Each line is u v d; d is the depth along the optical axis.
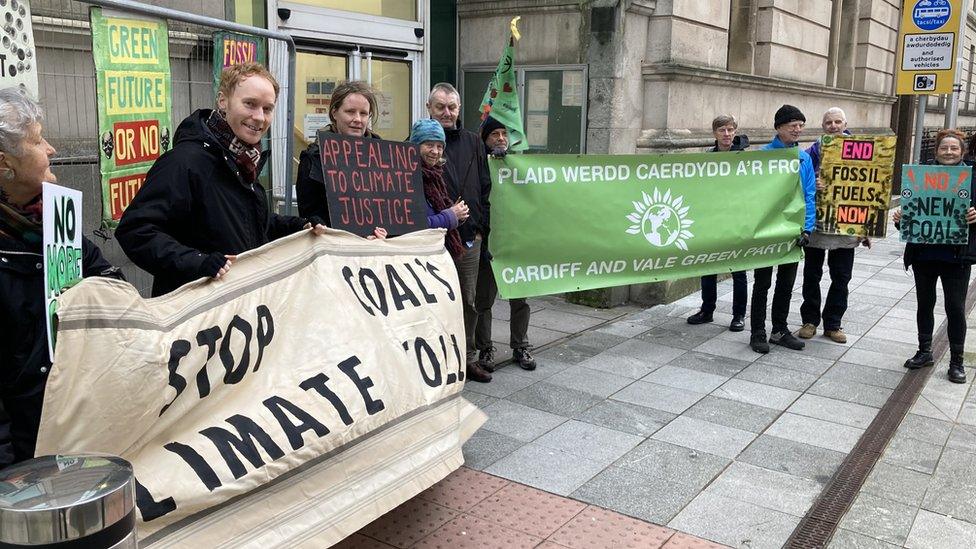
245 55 4.48
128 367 2.27
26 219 2.16
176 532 2.39
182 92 4.79
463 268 5.27
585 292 7.92
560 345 6.52
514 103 5.97
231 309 2.75
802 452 4.49
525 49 8.08
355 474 2.99
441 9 8.29
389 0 7.10
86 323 2.18
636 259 6.14
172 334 2.49
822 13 11.54
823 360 6.26
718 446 4.54
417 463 3.27
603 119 7.70
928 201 5.57
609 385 5.54
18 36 2.97
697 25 8.34
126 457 2.33
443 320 3.72
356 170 3.89
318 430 2.82
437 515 3.66
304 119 6.50
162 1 4.82
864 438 4.71
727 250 6.38
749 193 6.39
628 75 7.75
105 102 3.40
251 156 3.03
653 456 4.38
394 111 7.39
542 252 5.77
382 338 3.29
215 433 2.55
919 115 9.09
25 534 1.51
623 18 7.51
